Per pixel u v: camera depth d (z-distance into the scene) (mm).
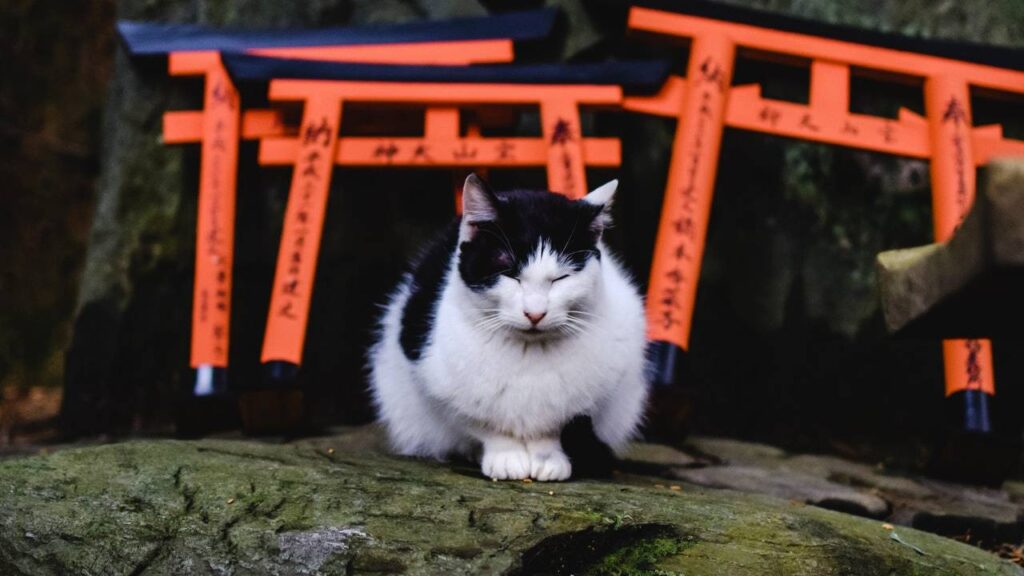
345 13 4484
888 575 2219
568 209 2607
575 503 2316
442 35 4137
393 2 4477
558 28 4289
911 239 4277
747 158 4305
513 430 2662
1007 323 1485
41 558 2152
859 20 4340
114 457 2607
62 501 2314
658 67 3881
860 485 3418
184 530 2193
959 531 3094
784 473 3420
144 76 4293
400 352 2924
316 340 4273
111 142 4430
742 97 3855
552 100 3828
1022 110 4340
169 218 4293
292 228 3686
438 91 3826
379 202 4316
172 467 2525
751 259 4281
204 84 4293
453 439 2924
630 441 3455
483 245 2574
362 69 3848
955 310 1383
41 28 5500
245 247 4254
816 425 4219
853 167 4293
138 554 2133
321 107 3783
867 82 4316
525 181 4266
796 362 4238
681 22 3912
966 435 3441
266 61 3842
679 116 3881
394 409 3066
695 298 4246
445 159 3820
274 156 3842
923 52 3906
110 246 4293
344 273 4293
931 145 3840
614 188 2732
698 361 4266
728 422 4246
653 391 3566
